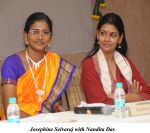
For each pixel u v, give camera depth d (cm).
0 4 414
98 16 493
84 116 251
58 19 478
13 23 427
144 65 554
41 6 455
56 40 476
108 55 345
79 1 506
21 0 434
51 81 314
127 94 326
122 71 348
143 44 552
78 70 364
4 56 420
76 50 503
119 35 342
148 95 332
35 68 311
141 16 550
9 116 218
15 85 305
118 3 531
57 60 324
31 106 302
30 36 309
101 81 332
